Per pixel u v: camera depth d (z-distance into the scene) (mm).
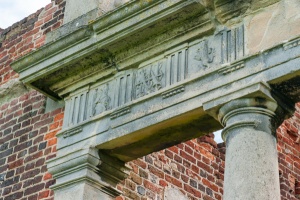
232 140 5668
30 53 7527
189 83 6234
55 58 7301
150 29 6547
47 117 7934
